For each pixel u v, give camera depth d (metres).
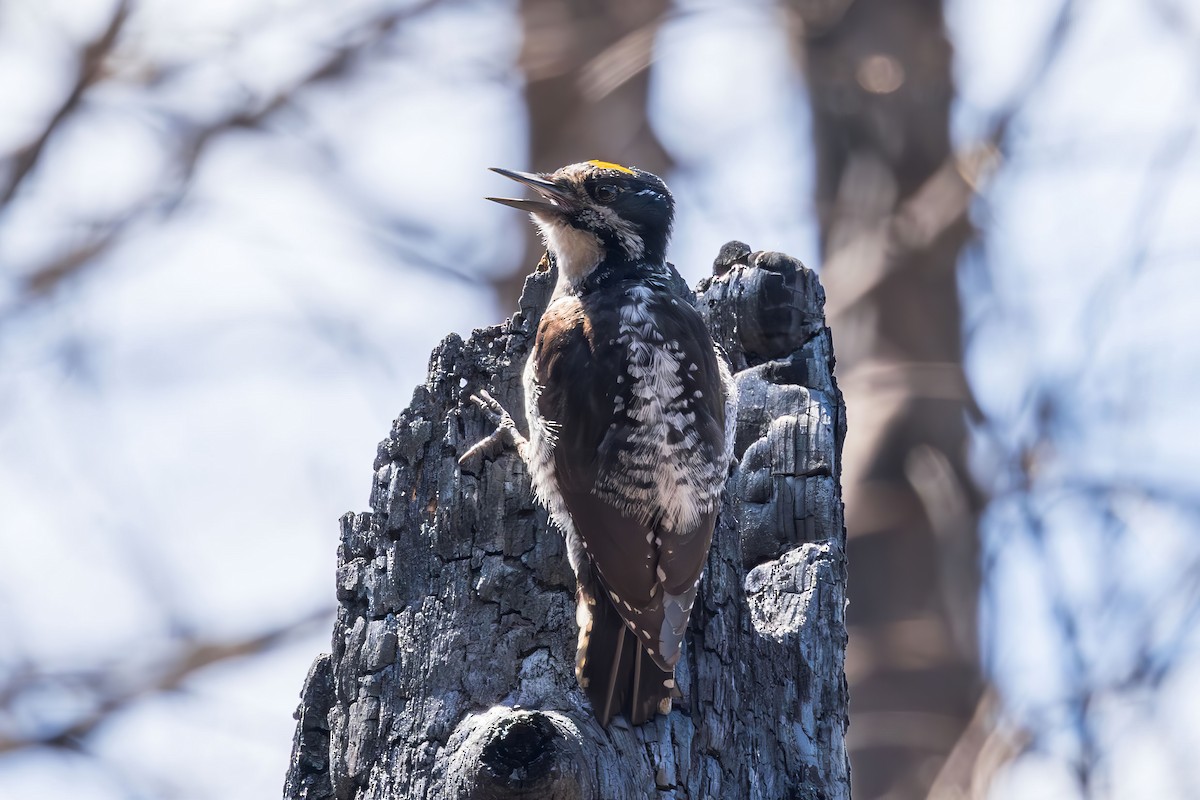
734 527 10.30
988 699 18.62
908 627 20.02
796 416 11.09
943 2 22.53
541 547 9.73
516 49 22.84
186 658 19.56
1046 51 20.56
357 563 9.88
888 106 22.09
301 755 9.70
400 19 21.39
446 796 8.46
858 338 21.55
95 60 20.05
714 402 10.36
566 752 8.27
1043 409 18.45
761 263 11.83
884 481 20.44
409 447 10.03
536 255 22.80
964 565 20.03
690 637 9.75
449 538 9.73
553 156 23.19
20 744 18.97
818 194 22.55
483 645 9.38
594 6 22.92
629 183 12.27
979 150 21.02
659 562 9.48
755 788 9.59
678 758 9.16
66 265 19.52
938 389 20.58
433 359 10.52
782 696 10.05
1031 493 17.91
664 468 9.70
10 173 20.12
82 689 19.39
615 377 10.08
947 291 21.56
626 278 11.84
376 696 9.39
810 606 10.32
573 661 9.33
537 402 10.16
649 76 24.11
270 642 19.92
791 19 22.64
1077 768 16.48
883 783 19.50
